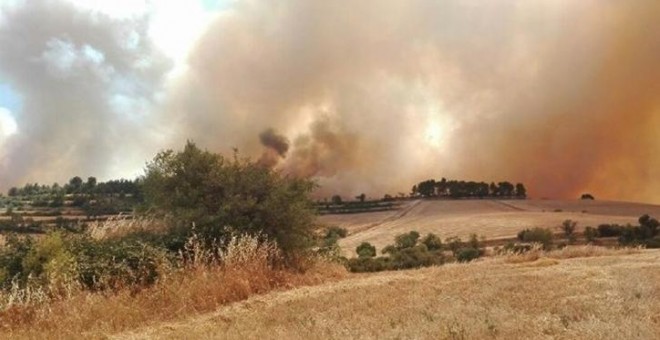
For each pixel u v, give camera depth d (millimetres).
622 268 12578
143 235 13953
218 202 14719
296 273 14234
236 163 15422
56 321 9109
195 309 10031
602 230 80312
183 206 14539
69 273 11023
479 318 7395
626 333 6297
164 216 14703
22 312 9664
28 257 11742
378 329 7145
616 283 10125
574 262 15242
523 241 74188
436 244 69188
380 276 14719
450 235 82125
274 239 14641
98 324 8922
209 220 13984
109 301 9906
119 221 14523
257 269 12562
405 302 9289
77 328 8695
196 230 13898
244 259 12711
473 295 9586
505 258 18031
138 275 11555
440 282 11914
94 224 13898
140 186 15172
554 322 7125
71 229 13398
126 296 10258
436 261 41375
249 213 14594
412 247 57500
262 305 10164
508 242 73375
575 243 73750
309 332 7137
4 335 8547
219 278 11398
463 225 93875
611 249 19328
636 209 115250
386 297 10008
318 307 9406
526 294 9477
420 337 6512
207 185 14695
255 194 15016
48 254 11766
